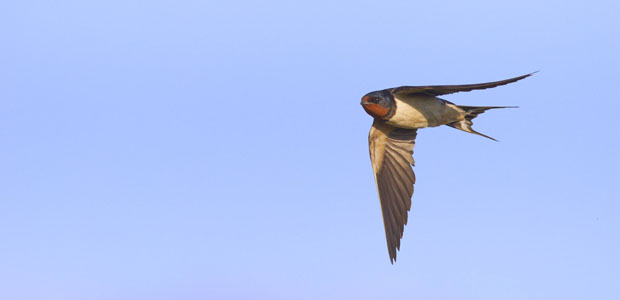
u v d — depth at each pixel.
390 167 14.62
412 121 13.66
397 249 14.29
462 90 12.34
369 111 13.55
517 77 11.14
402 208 14.41
